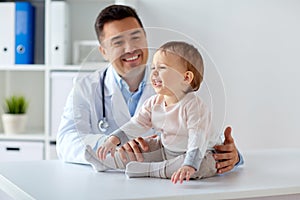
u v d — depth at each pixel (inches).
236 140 122.1
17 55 123.3
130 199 50.3
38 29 130.4
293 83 122.1
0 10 123.0
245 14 120.1
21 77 135.0
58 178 59.5
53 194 51.6
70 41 130.4
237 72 120.9
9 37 123.1
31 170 63.9
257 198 56.6
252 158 75.8
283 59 121.6
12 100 126.4
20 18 122.9
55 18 120.5
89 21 130.0
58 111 119.9
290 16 120.9
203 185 57.1
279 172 65.6
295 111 122.6
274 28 120.9
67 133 71.5
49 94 120.3
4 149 121.3
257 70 121.4
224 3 119.4
